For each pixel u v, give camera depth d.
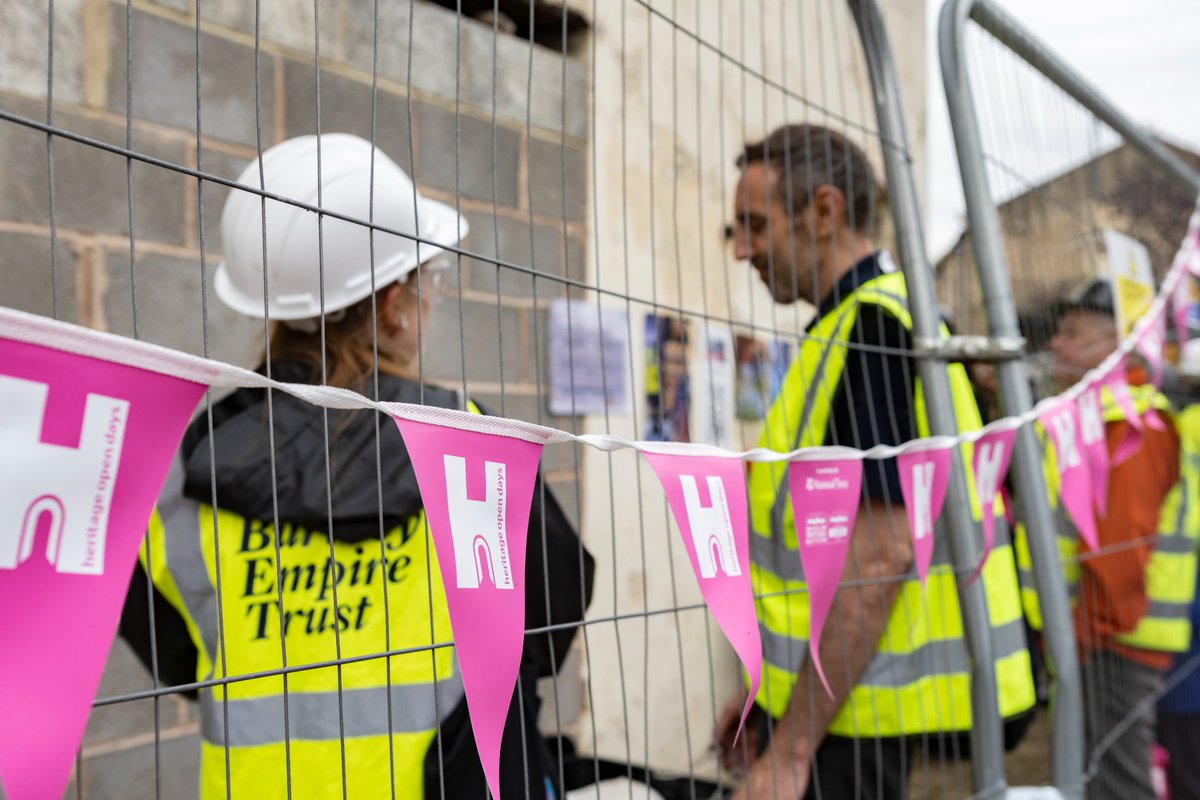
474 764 1.22
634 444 1.01
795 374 1.81
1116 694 2.85
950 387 1.77
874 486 1.68
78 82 1.86
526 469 0.91
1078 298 2.50
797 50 3.32
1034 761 3.23
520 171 2.66
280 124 2.17
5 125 1.76
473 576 0.84
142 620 1.22
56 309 0.63
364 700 1.19
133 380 0.64
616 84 2.87
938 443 1.49
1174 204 3.06
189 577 1.20
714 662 3.13
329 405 0.75
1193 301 3.29
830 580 1.27
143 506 0.64
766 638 1.73
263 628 1.18
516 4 2.69
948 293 2.54
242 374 0.68
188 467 1.19
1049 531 1.81
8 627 0.58
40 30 1.81
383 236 1.43
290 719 1.18
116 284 1.92
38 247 1.81
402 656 1.21
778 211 1.96
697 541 1.03
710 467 1.08
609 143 2.85
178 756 2.05
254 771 1.16
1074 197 2.49
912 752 1.82
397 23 2.38
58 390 0.61
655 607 2.95
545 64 2.71
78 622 0.61
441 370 2.45
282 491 1.18
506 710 0.85
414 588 1.22
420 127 2.42
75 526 0.61
